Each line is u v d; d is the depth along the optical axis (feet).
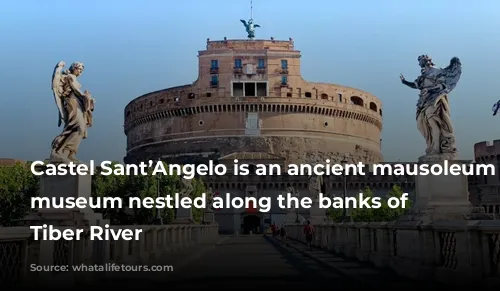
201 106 445.78
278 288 44.01
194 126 450.71
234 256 93.50
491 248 36.91
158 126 472.85
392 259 56.80
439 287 40.37
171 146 456.86
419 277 44.70
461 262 38.45
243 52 455.63
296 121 448.24
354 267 62.95
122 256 56.85
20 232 33.35
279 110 445.78
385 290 40.11
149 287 44.01
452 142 57.93
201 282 49.21
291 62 459.73
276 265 71.05
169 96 467.52
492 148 392.06
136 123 498.69
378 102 525.75
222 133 441.27
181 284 47.37
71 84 56.24
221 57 453.99
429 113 58.34
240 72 451.53
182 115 456.86
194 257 85.66
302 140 445.37
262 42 474.49
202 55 456.86
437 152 57.82
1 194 201.98
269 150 437.58
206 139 442.91
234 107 443.32
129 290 41.55
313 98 455.63
